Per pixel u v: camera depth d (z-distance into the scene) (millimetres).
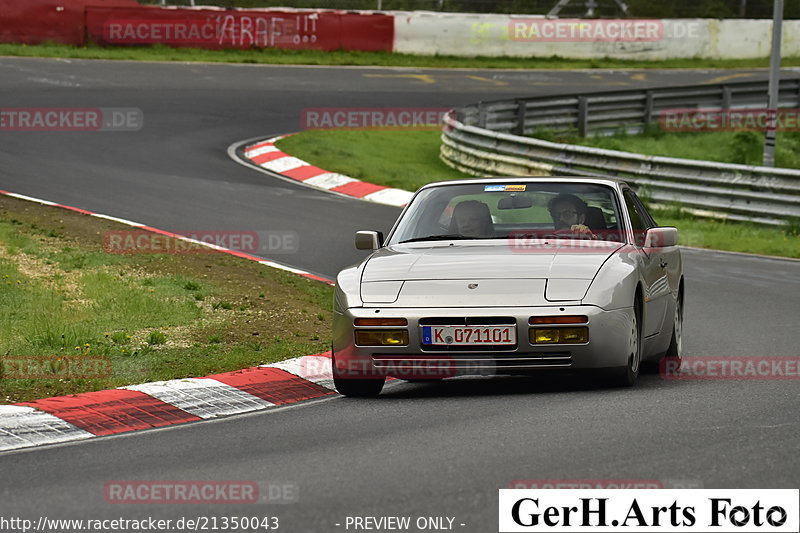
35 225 55406
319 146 93875
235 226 61312
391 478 19812
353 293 28031
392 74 135625
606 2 172125
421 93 123062
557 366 26812
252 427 25047
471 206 31719
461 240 30969
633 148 100562
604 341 26828
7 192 67312
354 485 19453
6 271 43406
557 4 167750
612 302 27078
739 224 70562
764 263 57250
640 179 76562
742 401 26156
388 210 70188
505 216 31719
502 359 26734
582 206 31250
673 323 33406
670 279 33031
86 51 131625
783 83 119625
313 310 41250
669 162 74562
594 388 28562
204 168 82625
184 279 45250
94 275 43844
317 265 52156
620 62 161500
